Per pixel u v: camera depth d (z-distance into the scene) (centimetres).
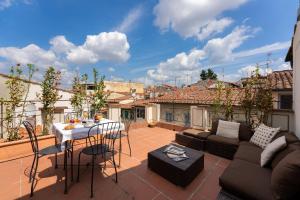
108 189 250
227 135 400
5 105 423
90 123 330
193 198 231
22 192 242
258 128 355
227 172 209
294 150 200
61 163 339
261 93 445
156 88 2680
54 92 484
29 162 348
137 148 437
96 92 516
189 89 1350
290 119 407
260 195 163
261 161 234
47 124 481
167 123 688
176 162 272
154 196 235
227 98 555
